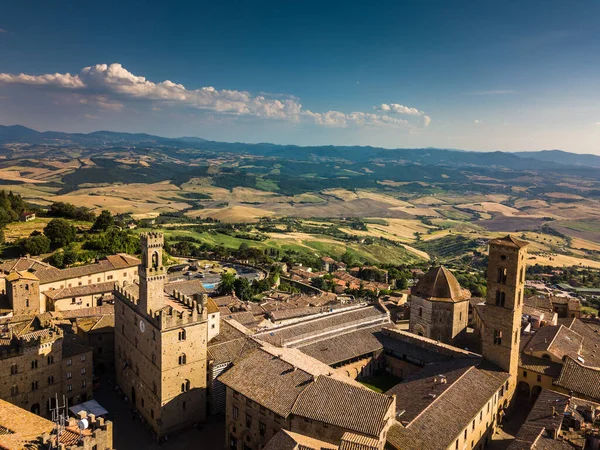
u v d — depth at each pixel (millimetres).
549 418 77812
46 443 62812
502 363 99375
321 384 81562
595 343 124375
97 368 119875
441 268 123438
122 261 186625
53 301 150875
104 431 65750
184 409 93250
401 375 117875
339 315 130125
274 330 117375
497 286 98875
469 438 80750
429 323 121688
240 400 86625
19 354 91125
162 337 87750
